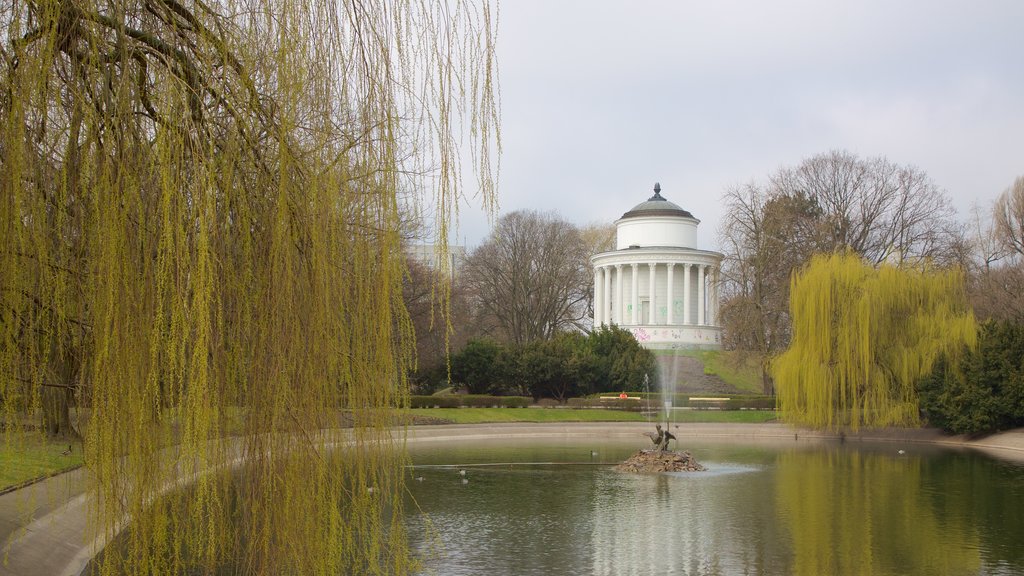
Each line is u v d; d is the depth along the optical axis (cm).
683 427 5425
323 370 871
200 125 780
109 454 747
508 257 8612
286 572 846
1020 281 6025
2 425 794
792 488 2862
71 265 793
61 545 1393
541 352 6588
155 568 788
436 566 1695
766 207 6406
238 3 853
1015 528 2147
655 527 2141
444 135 932
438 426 5191
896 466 3541
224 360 833
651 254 8675
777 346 6266
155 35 801
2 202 738
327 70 877
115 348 744
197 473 804
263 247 859
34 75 719
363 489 934
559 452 4153
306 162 865
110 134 743
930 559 1809
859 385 4759
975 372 4603
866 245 6656
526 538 1988
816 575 1673
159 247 738
